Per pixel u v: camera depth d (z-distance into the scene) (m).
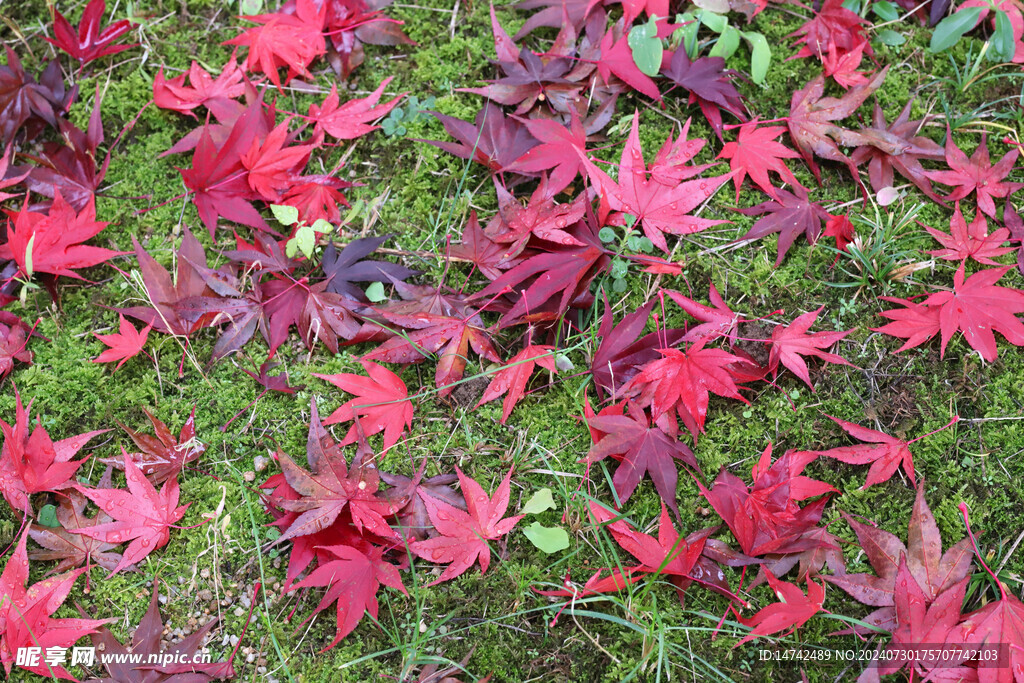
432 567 0.93
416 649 0.91
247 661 0.92
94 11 0.99
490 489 0.94
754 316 0.97
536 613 0.93
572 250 0.95
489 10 1.03
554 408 0.96
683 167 0.96
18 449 0.93
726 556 0.92
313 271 0.98
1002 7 1.00
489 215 0.99
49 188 0.99
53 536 0.93
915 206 0.97
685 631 0.92
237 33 1.03
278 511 0.93
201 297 0.95
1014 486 0.94
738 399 0.95
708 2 1.00
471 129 0.98
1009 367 0.96
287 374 0.96
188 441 0.94
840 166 1.00
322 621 0.92
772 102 1.01
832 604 0.92
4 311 0.96
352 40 1.02
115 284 0.98
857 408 0.95
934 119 1.01
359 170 1.00
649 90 0.98
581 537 0.93
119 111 1.01
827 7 1.01
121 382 0.96
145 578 0.93
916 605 0.90
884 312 0.95
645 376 0.92
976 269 0.98
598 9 1.01
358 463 0.92
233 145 0.96
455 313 0.96
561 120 1.00
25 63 1.02
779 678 0.91
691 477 0.94
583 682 0.92
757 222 0.98
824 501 0.92
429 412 0.96
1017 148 0.99
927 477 0.94
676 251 0.98
